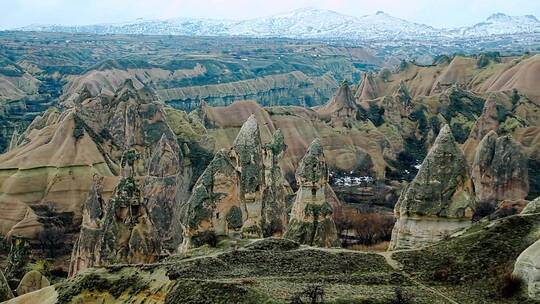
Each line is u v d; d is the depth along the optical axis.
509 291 45.28
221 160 69.75
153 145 121.50
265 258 53.34
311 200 73.62
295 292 43.53
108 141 128.25
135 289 49.53
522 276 45.41
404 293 44.94
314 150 74.31
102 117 134.25
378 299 43.00
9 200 112.06
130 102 127.00
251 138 76.12
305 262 52.53
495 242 52.19
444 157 63.88
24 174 115.38
